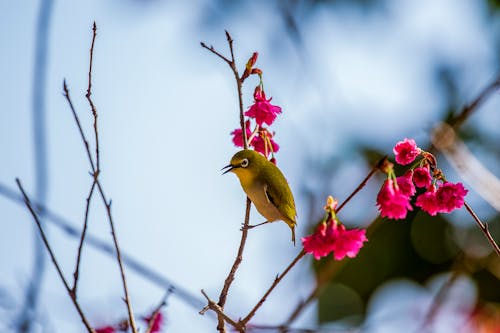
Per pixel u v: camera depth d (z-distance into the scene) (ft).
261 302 26.37
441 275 46.55
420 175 27.50
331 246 25.35
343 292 46.62
